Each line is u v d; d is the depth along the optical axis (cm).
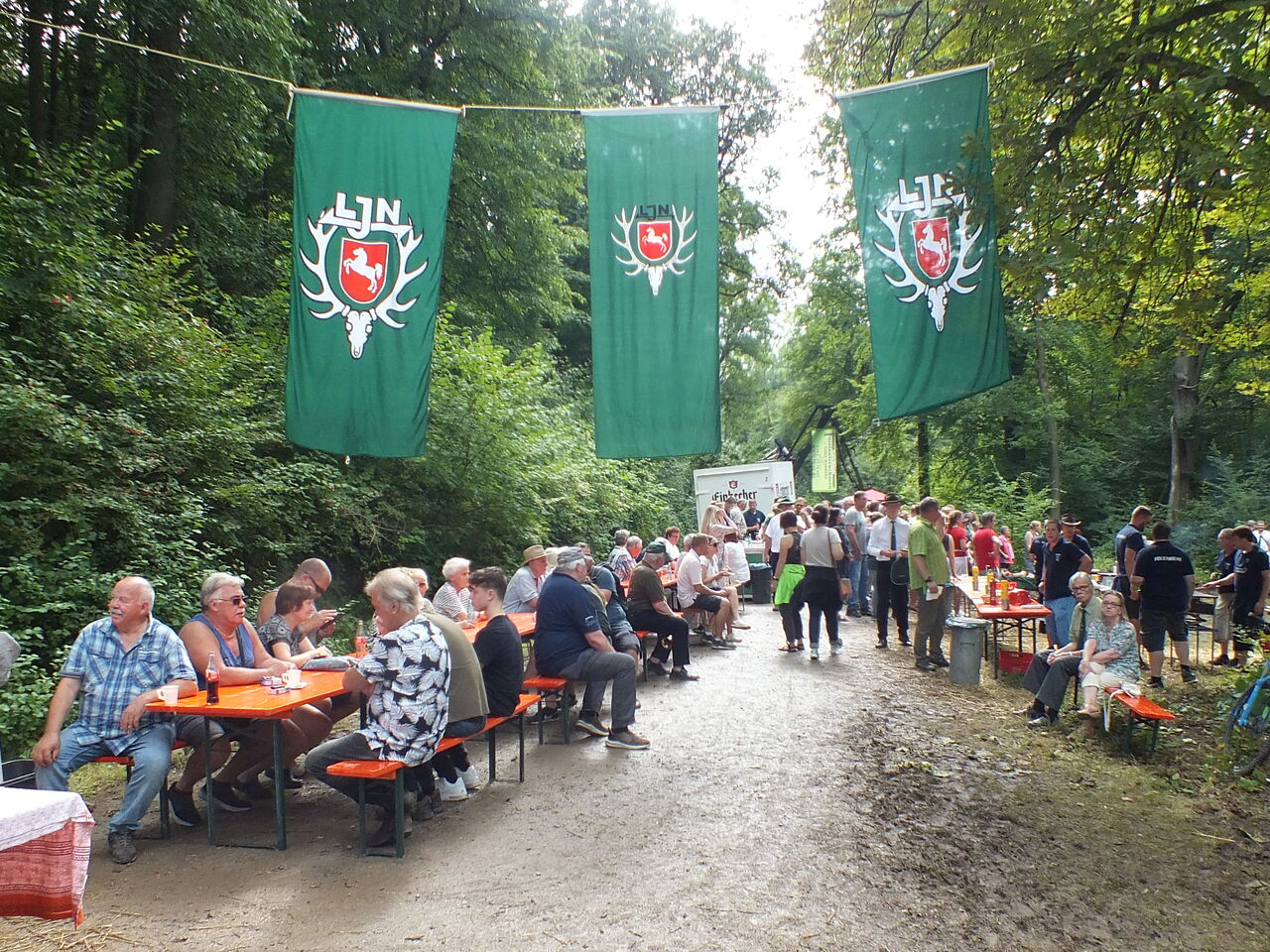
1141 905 427
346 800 584
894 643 1234
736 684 945
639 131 811
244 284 1509
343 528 1201
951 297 778
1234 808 561
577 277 2739
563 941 385
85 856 278
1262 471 2370
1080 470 2991
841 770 639
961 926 404
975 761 664
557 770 646
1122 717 746
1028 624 1455
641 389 805
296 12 1423
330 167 777
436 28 1972
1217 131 691
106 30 1244
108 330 910
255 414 1109
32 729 641
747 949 379
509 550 1471
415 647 493
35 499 764
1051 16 763
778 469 2277
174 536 885
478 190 2034
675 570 1398
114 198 1168
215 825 518
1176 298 941
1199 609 1157
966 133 759
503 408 1415
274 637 642
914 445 3438
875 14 1090
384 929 396
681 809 557
